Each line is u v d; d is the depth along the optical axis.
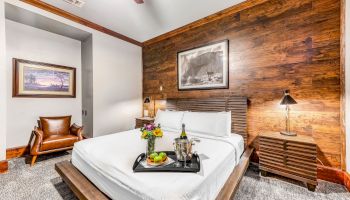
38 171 2.47
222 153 1.80
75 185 1.61
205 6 2.92
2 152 2.42
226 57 3.09
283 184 2.09
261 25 2.73
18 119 3.16
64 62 3.79
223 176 1.62
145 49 4.71
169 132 2.83
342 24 2.05
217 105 3.14
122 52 4.26
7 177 2.28
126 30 3.92
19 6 2.63
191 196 1.10
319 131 2.26
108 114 3.95
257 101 2.78
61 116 3.51
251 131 2.84
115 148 1.89
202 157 1.65
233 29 3.04
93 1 2.78
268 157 2.25
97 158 1.66
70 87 3.87
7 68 3.03
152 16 3.26
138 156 1.60
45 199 1.80
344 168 2.06
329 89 2.19
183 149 1.54
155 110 4.46
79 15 3.23
